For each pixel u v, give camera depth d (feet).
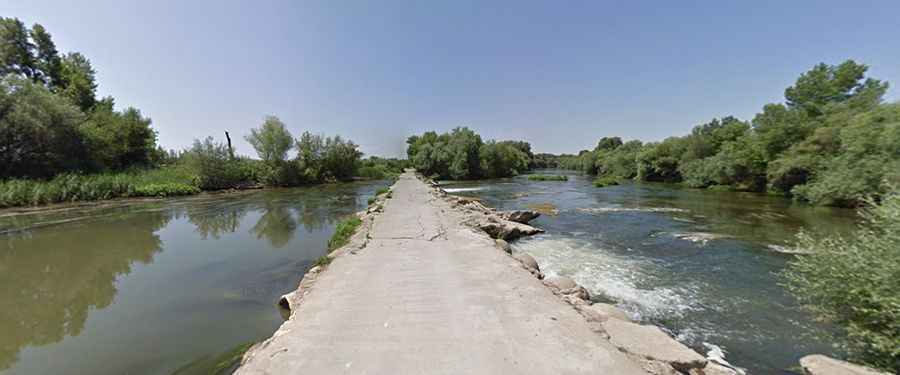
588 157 241.76
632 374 10.44
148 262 32.09
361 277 20.13
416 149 240.94
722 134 135.23
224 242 40.01
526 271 21.58
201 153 107.96
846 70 90.33
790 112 91.71
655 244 38.55
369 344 12.26
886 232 13.65
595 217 57.11
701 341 17.63
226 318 20.12
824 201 62.64
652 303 22.50
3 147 74.64
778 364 15.46
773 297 23.15
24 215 60.13
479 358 11.22
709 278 27.20
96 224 52.16
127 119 110.73
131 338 17.90
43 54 111.24
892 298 12.26
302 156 144.56
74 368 15.29
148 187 89.35
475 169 192.95
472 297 16.76
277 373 10.63
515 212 53.57
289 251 35.60
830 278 15.24
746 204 70.95
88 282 26.68
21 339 17.99
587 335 12.96
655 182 148.15
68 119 84.74
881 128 53.11
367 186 130.82
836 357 15.53
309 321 14.30
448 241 29.76
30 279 27.55
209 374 14.33
